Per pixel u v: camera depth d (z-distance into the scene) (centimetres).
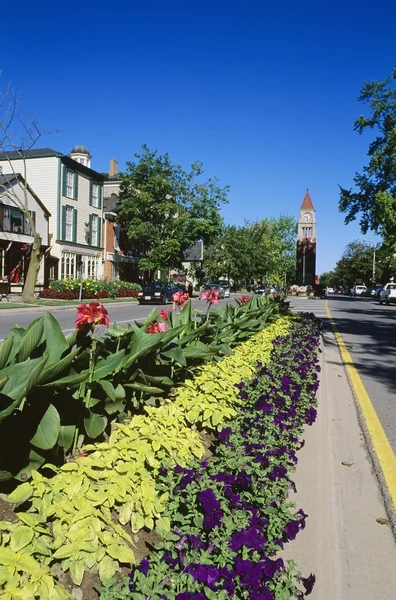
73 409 338
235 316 833
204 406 394
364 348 1255
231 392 446
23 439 284
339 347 1255
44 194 3441
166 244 4019
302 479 379
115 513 267
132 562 219
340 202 3700
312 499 348
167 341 419
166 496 265
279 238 10150
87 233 3809
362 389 770
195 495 259
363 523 335
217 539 230
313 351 838
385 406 667
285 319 1397
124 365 371
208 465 307
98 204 4006
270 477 289
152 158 4122
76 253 3684
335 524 331
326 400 655
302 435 482
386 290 4500
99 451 297
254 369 581
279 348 771
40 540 214
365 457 464
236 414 412
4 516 255
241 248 6588
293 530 247
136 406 414
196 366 520
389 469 432
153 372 467
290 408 446
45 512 230
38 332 313
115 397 342
